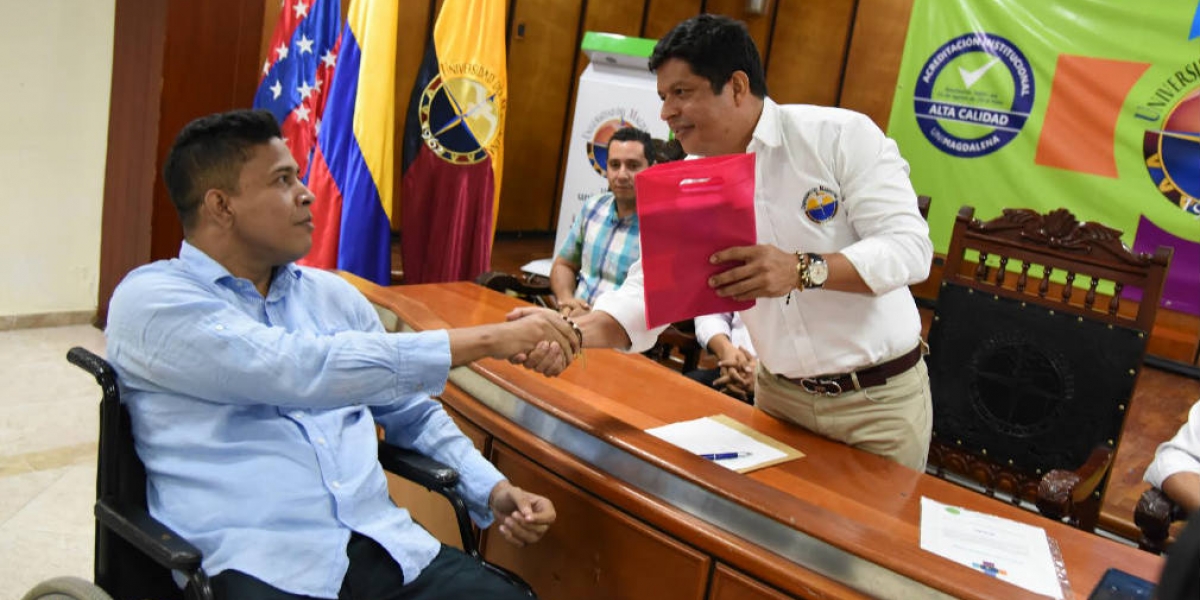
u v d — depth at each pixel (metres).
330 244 3.70
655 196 1.33
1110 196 5.28
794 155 1.58
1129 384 2.12
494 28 3.87
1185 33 4.95
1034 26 5.41
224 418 1.36
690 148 1.62
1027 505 2.69
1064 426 2.20
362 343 1.35
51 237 3.90
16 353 3.61
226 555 1.30
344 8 4.80
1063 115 5.38
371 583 1.39
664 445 1.48
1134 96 5.14
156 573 1.38
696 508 1.36
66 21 3.66
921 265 1.53
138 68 3.75
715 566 1.32
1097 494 2.06
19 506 2.52
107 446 1.32
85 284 4.05
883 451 1.72
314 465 1.40
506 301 2.62
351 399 1.35
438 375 1.40
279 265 1.51
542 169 7.19
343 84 3.64
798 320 1.67
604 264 3.22
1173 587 0.50
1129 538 2.97
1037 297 2.26
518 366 1.86
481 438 1.73
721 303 1.43
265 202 1.39
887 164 1.56
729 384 2.57
